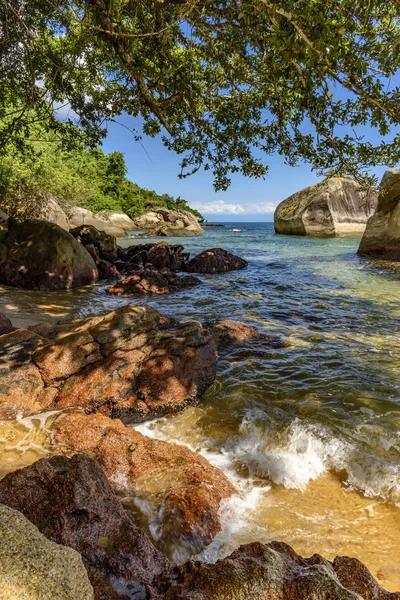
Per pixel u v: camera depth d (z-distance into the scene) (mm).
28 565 1196
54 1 5539
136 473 3428
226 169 8133
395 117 3996
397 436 4027
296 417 4461
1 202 22781
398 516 2986
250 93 6906
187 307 10109
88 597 1254
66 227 26859
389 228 19141
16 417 4273
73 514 2139
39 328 5734
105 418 4086
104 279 14703
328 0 3285
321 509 3094
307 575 1526
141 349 5176
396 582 2387
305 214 33562
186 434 4285
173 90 6523
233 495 3229
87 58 7203
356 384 5309
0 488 2184
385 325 8242
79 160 36031
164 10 5055
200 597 1487
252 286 13078
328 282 13523
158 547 2695
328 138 5352
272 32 3990
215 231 53125
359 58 3625
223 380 5500
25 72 8500
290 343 7035
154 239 34969
